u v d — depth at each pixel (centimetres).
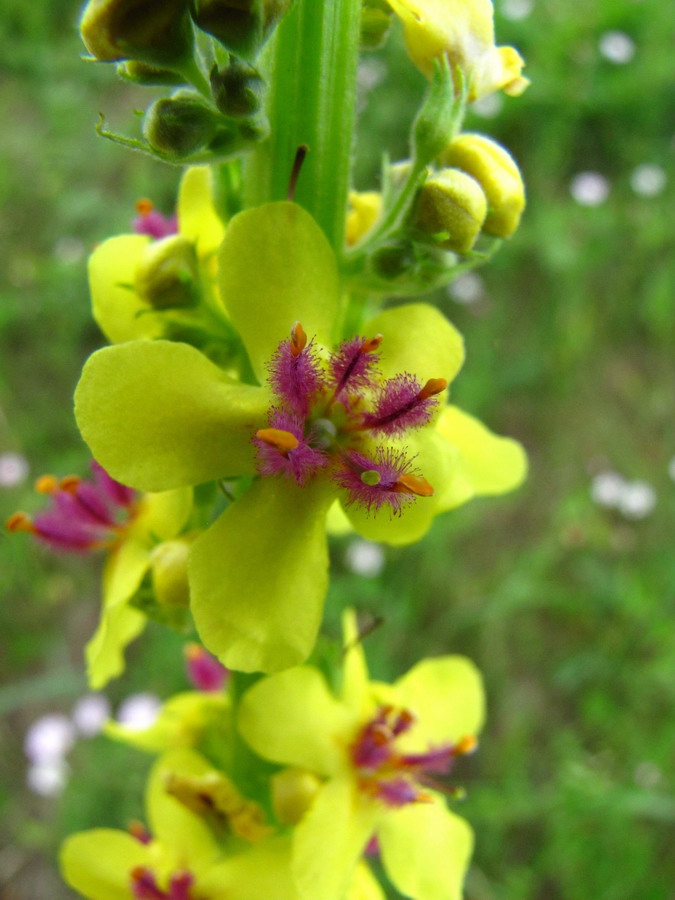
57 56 22
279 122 5
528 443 18
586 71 20
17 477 16
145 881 6
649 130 21
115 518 6
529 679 16
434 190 5
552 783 15
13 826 15
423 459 5
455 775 15
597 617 16
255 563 5
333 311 5
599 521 17
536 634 16
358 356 5
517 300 19
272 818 6
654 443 18
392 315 5
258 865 6
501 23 21
